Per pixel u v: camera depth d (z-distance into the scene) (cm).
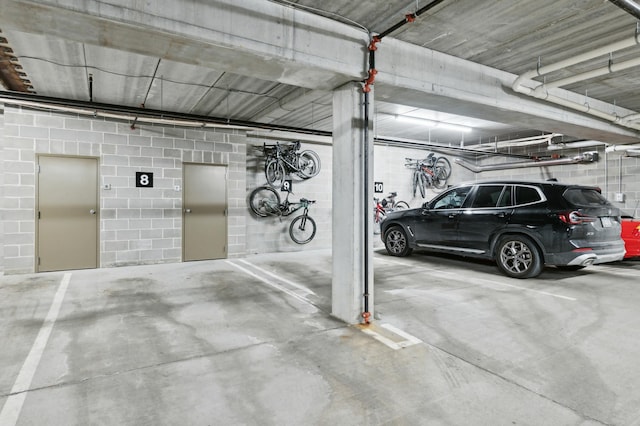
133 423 185
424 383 225
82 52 392
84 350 275
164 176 659
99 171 605
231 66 302
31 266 561
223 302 405
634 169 817
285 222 817
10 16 220
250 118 700
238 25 264
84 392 215
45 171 566
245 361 256
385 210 941
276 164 773
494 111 461
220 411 196
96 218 605
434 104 427
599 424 183
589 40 366
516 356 263
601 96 554
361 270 337
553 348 276
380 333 309
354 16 310
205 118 543
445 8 301
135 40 253
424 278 516
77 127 587
